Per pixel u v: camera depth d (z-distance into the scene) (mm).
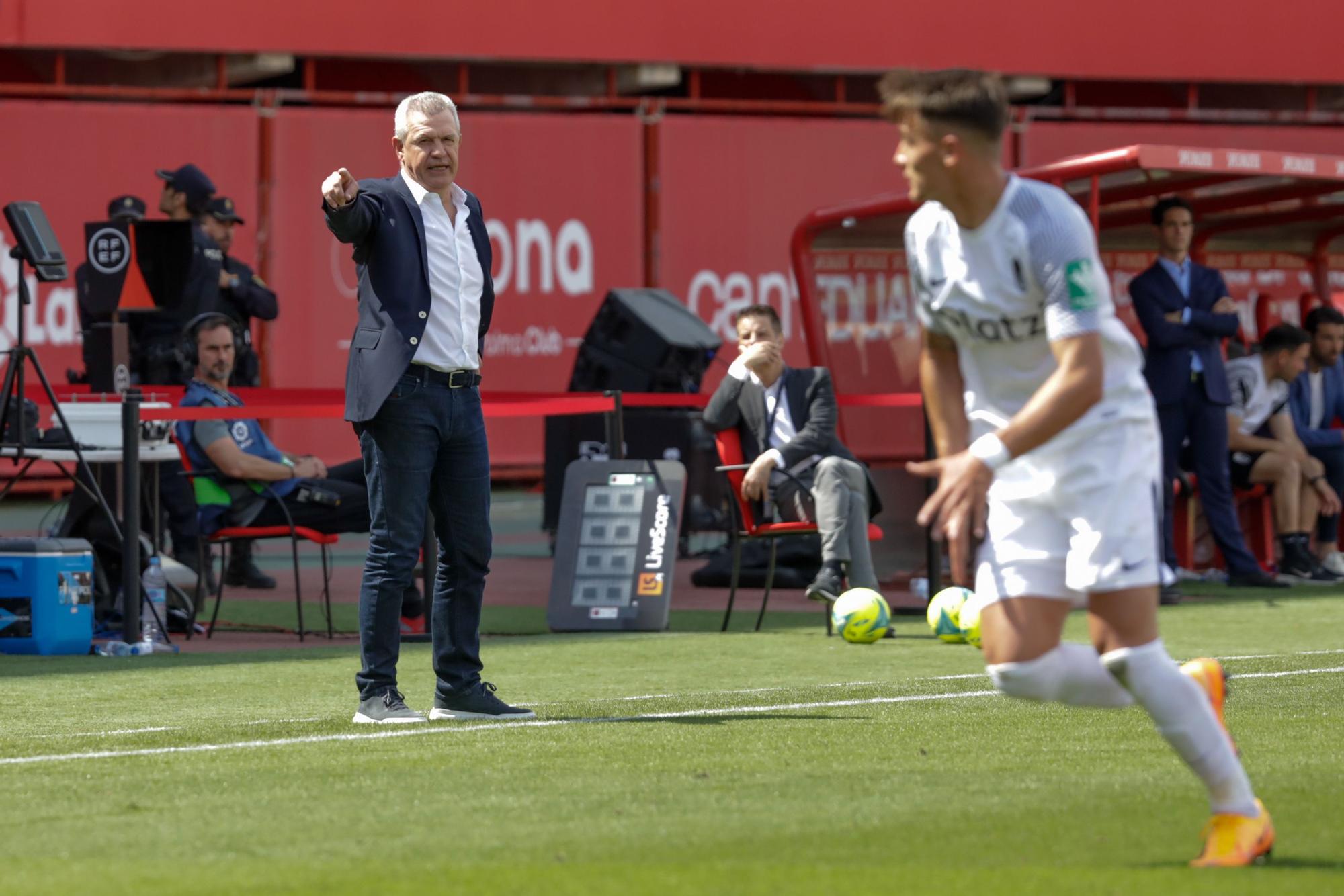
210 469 30812
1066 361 12789
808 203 70812
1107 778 16438
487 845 13703
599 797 15758
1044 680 13430
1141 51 75750
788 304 70625
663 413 47094
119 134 63500
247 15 66688
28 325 62094
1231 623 32875
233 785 16516
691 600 38219
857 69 73062
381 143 66438
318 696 23672
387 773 17094
